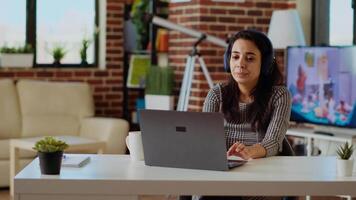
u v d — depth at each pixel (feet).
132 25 24.25
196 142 9.20
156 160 9.49
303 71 18.45
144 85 23.45
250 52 10.65
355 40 19.79
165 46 22.76
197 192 8.50
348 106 17.22
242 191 8.52
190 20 21.12
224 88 11.03
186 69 19.71
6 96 21.22
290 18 19.80
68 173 8.90
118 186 8.48
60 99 21.88
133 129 23.82
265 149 10.25
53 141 8.84
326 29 20.89
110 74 23.91
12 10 23.09
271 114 10.78
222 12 20.93
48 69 22.95
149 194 8.50
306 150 18.89
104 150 19.12
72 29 23.95
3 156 19.74
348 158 8.98
